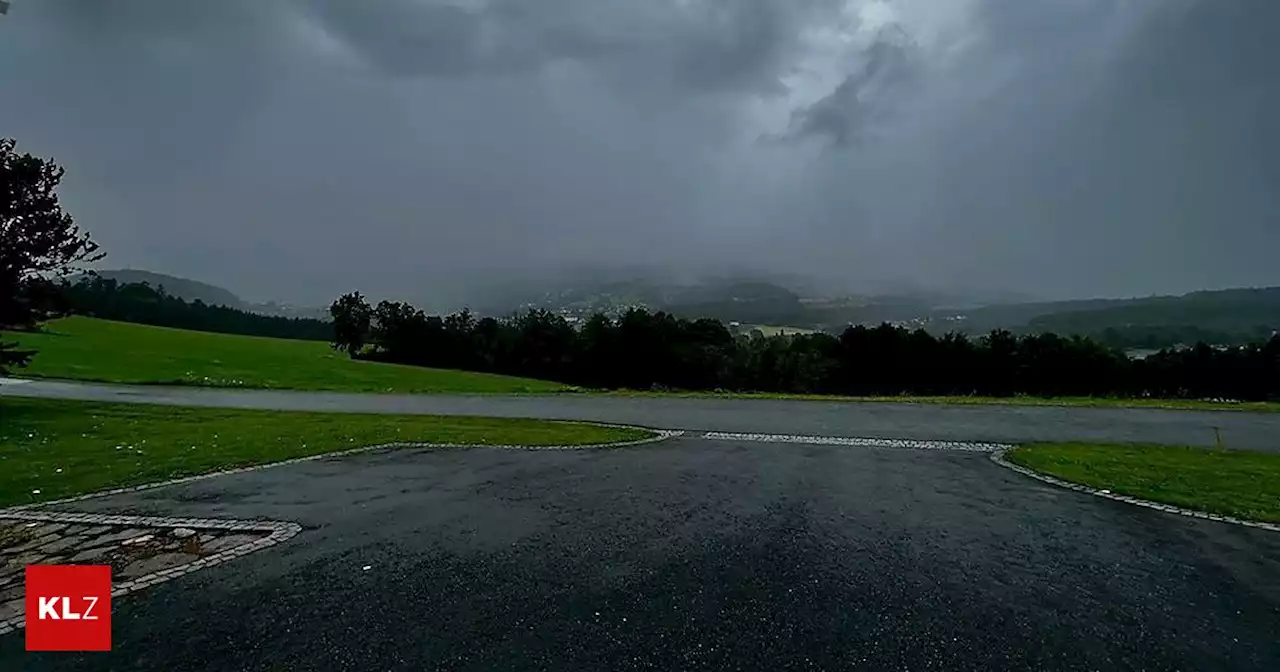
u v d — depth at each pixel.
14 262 18.31
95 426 16.45
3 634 4.91
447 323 69.94
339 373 43.44
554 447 14.32
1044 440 16.31
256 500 9.08
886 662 4.54
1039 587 5.98
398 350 66.81
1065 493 9.91
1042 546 7.22
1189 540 7.50
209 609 5.34
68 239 19.05
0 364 19.34
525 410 23.62
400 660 4.50
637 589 5.79
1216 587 6.05
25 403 20.75
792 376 56.50
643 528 7.75
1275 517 8.49
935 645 4.80
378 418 19.58
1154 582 6.16
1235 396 46.09
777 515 8.43
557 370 65.06
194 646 4.70
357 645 4.72
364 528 7.69
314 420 18.61
